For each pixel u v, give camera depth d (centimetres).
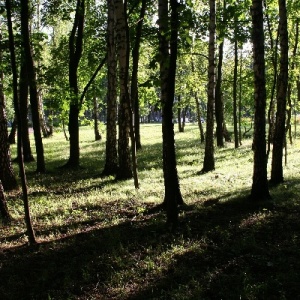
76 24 1944
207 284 575
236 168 1733
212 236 774
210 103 1675
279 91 1260
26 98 2241
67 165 2002
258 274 605
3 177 1385
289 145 2617
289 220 853
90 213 1030
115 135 1739
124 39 1144
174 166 838
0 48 1313
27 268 675
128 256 691
